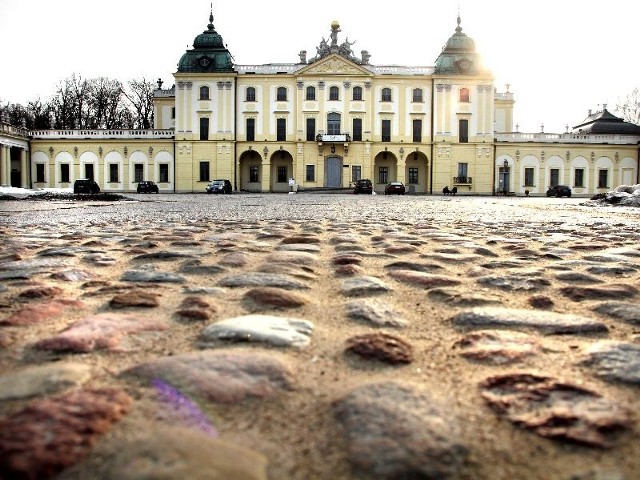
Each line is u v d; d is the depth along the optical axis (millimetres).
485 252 6449
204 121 63938
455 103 63969
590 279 4543
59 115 83625
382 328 3021
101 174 65688
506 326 3047
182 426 1781
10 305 3439
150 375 2191
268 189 64438
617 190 26812
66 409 1848
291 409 1936
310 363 2414
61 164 65750
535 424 1817
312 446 1688
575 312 3412
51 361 2396
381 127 64062
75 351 2512
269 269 4836
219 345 2617
